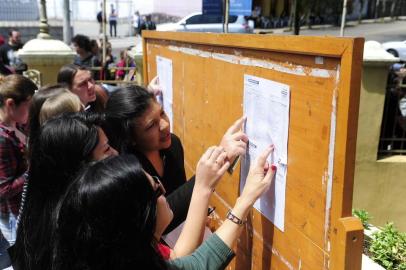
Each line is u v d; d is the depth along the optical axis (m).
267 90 1.40
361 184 4.13
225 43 1.65
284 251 1.40
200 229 1.50
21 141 2.44
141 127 1.82
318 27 19.70
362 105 3.98
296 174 1.29
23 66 7.44
